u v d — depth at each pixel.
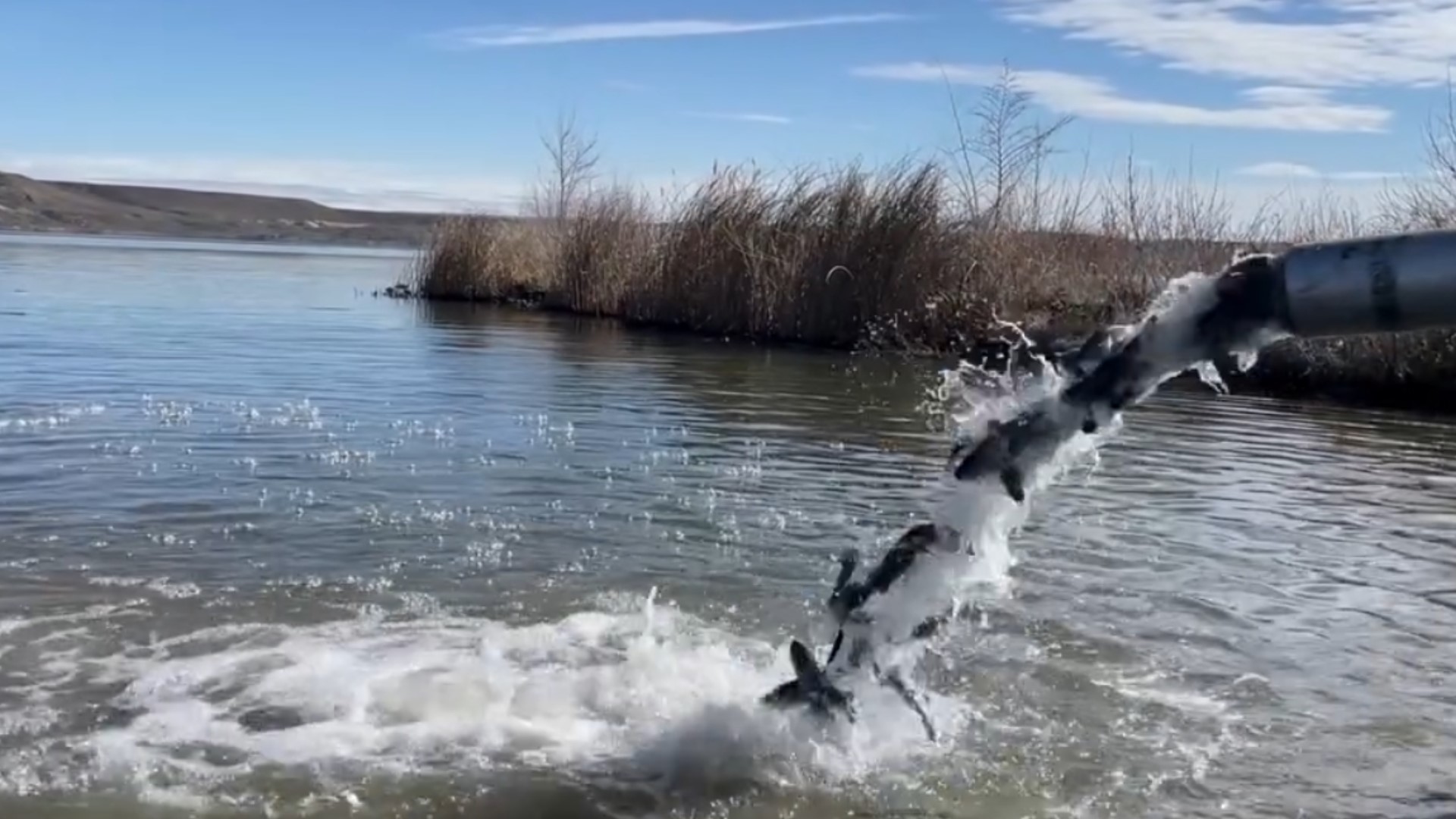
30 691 4.49
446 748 4.15
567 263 24.12
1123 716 4.57
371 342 16.86
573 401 11.71
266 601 5.48
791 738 4.21
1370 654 5.29
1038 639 5.33
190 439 8.99
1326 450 10.41
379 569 5.98
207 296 25.08
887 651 4.18
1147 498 8.17
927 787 4.00
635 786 3.95
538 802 3.84
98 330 16.98
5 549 6.07
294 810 3.74
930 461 9.05
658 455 9.02
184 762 4.01
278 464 8.21
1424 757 4.30
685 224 20.62
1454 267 2.59
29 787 3.82
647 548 6.48
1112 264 17.89
